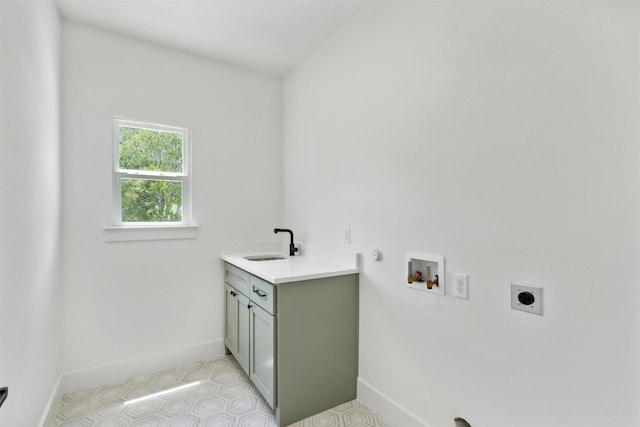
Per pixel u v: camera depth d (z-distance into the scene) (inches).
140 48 91.4
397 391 68.4
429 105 61.1
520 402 47.2
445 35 57.9
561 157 42.8
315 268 79.6
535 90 45.3
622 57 37.5
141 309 91.4
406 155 66.1
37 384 58.9
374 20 74.2
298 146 106.1
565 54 42.3
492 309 50.8
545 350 44.4
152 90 93.0
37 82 58.2
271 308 70.0
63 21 81.2
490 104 50.9
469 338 54.2
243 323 87.6
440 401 59.1
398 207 68.1
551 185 43.8
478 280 52.8
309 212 99.7
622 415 37.8
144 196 93.7
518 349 47.4
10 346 45.1
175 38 90.8
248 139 109.4
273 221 114.0
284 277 68.4
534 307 45.5
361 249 78.4
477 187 52.9
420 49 62.9
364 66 77.3
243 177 108.3
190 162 99.1
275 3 75.5
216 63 103.6
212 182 102.7
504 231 49.2
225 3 75.7
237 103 107.5
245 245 108.3
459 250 55.8
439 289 58.9
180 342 97.0
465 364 54.8
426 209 61.8
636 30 36.5
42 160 61.5
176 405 76.2
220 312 103.6
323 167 93.0
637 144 36.5
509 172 48.5
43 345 62.9
